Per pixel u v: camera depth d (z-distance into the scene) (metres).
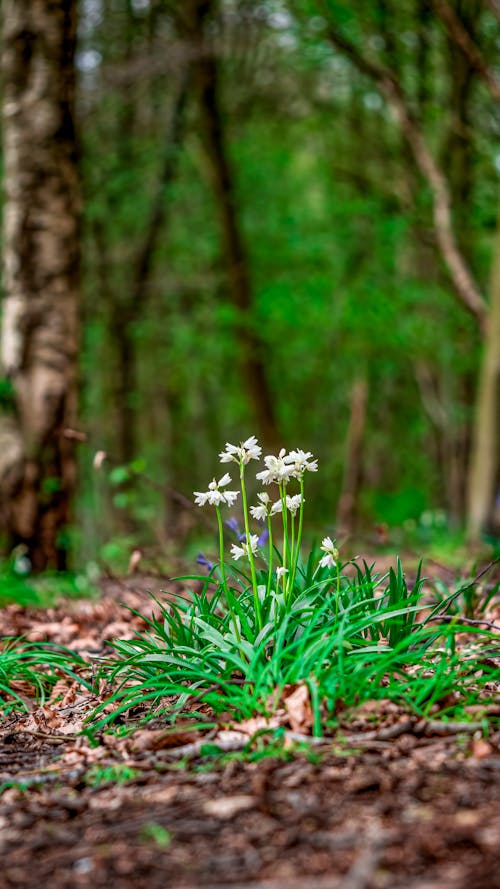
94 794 2.55
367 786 2.37
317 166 17.84
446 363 16.44
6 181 8.23
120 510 14.69
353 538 8.91
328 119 16.72
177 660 3.33
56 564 8.11
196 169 18.66
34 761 2.99
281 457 3.37
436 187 12.85
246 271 16.58
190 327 17.59
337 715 2.90
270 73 16.80
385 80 12.67
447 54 14.29
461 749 2.61
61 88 8.17
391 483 26.53
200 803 2.36
